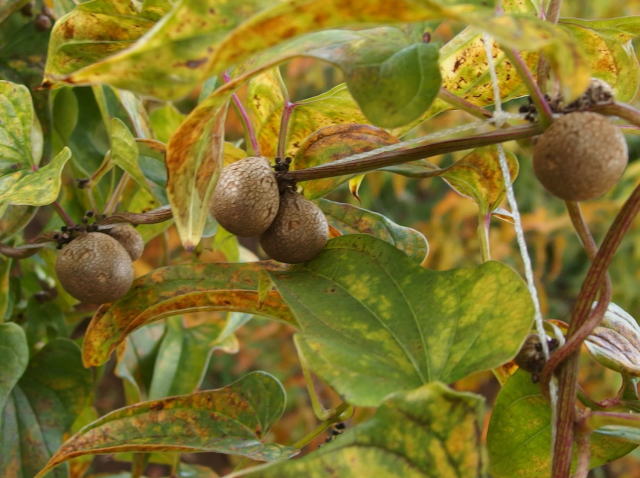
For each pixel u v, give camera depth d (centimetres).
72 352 31
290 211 23
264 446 25
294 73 82
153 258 68
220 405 25
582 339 20
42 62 32
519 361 22
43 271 34
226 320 34
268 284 24
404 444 19
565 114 20
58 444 30
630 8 78
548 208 77
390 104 19
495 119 21
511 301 21
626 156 19
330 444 19
